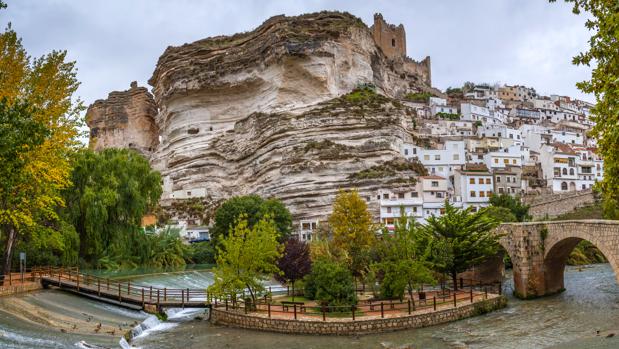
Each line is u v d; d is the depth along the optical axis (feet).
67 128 142.51
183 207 370.53
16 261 172.65
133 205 217.97
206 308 153.58
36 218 158.20
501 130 432.66
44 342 92.12
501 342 105.50
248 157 374.63
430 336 112.27
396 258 135.44
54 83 139.64
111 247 209.97
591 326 116.67
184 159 410.72
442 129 442.09
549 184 374.63
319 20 406.41
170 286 189.78
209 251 286.46
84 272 193.06
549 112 583.58
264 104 388.98
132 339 113.19
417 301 139.03
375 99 365.40
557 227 152.97
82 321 118.11
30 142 87.56
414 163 328.90
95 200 201.36
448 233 163.02
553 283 165.27
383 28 605.73
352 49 407.85
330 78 382.63
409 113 394.52
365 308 132.26
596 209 313.73
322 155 327.47
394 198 304.71
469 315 133.69
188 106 424.05
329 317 121.19
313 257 166.20
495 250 169.68
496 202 296.92
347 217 183.83
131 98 542.98
